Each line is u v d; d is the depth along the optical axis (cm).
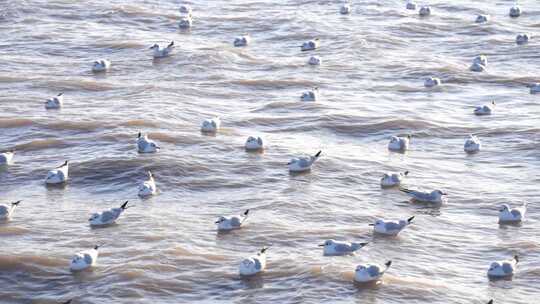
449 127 5644
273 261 3872
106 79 6656
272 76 6756
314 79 6681
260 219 4322
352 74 6825
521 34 7581
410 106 6072
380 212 4428
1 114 5772
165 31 8094
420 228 4244
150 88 6388
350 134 5556
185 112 5862
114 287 3684
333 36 7825
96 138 5359
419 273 3797
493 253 4009
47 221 4325
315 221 4319
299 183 4778
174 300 3600
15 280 3772
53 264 3875
